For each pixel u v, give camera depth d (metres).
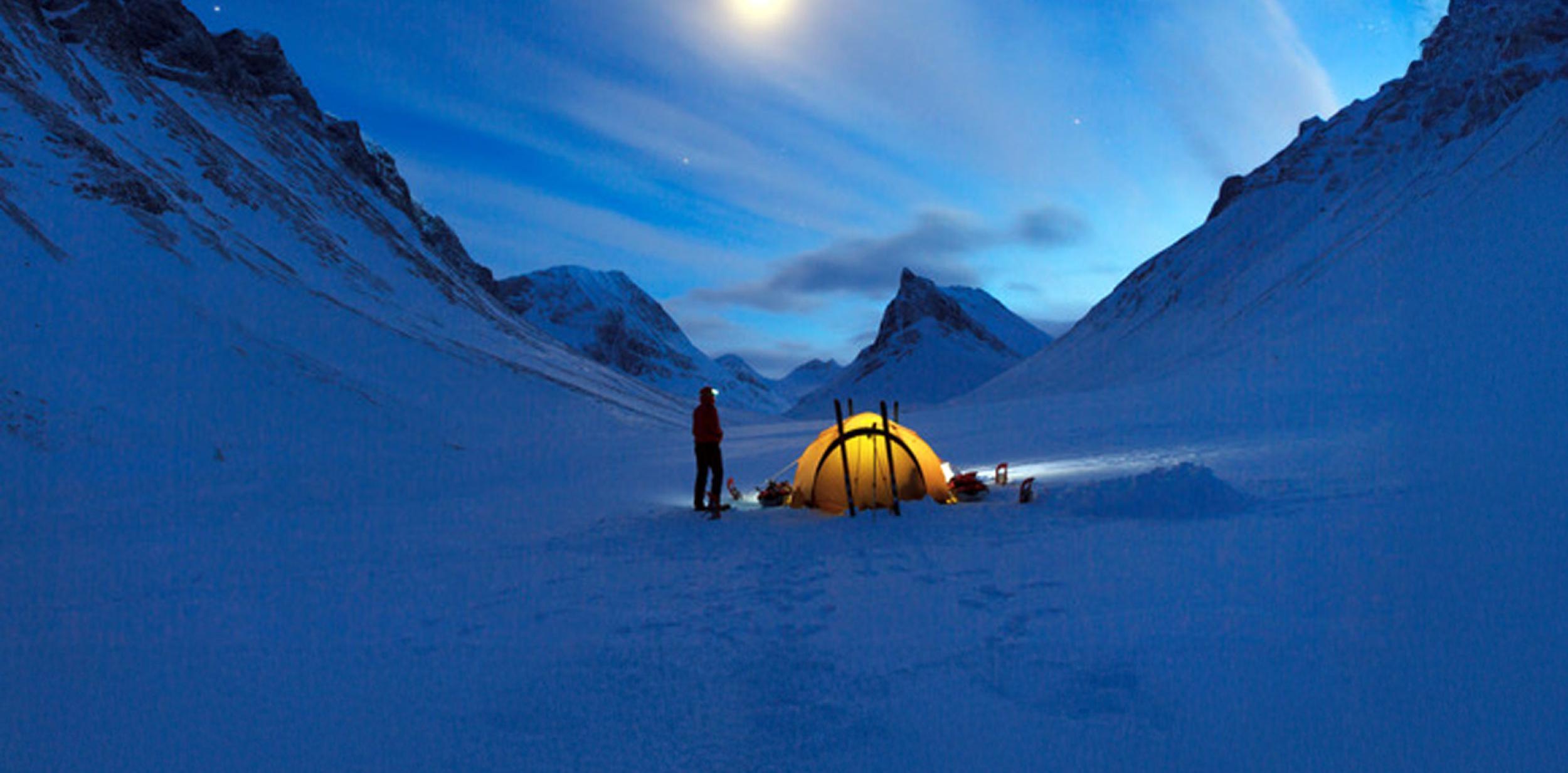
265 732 3.62
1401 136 89.75
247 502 16.66
